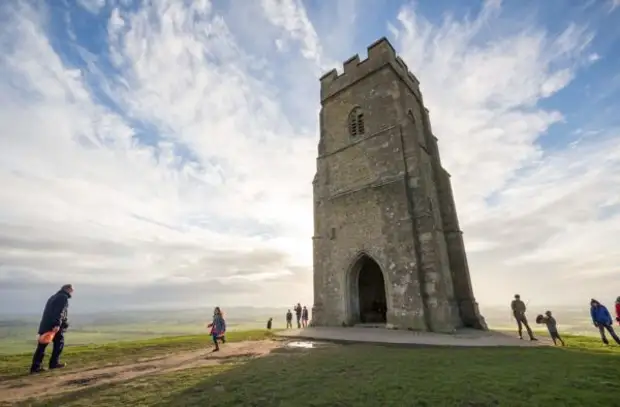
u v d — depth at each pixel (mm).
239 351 11844
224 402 5836
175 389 6723
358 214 20672
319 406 5527
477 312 18688
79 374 8391
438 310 16203
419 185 18719
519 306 13867
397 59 23844
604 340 12266
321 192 23500
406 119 20547
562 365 8062
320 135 25266
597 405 5203
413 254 17531
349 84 24219
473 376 7133
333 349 11688
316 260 22219
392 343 12398
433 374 7418
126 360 10320
